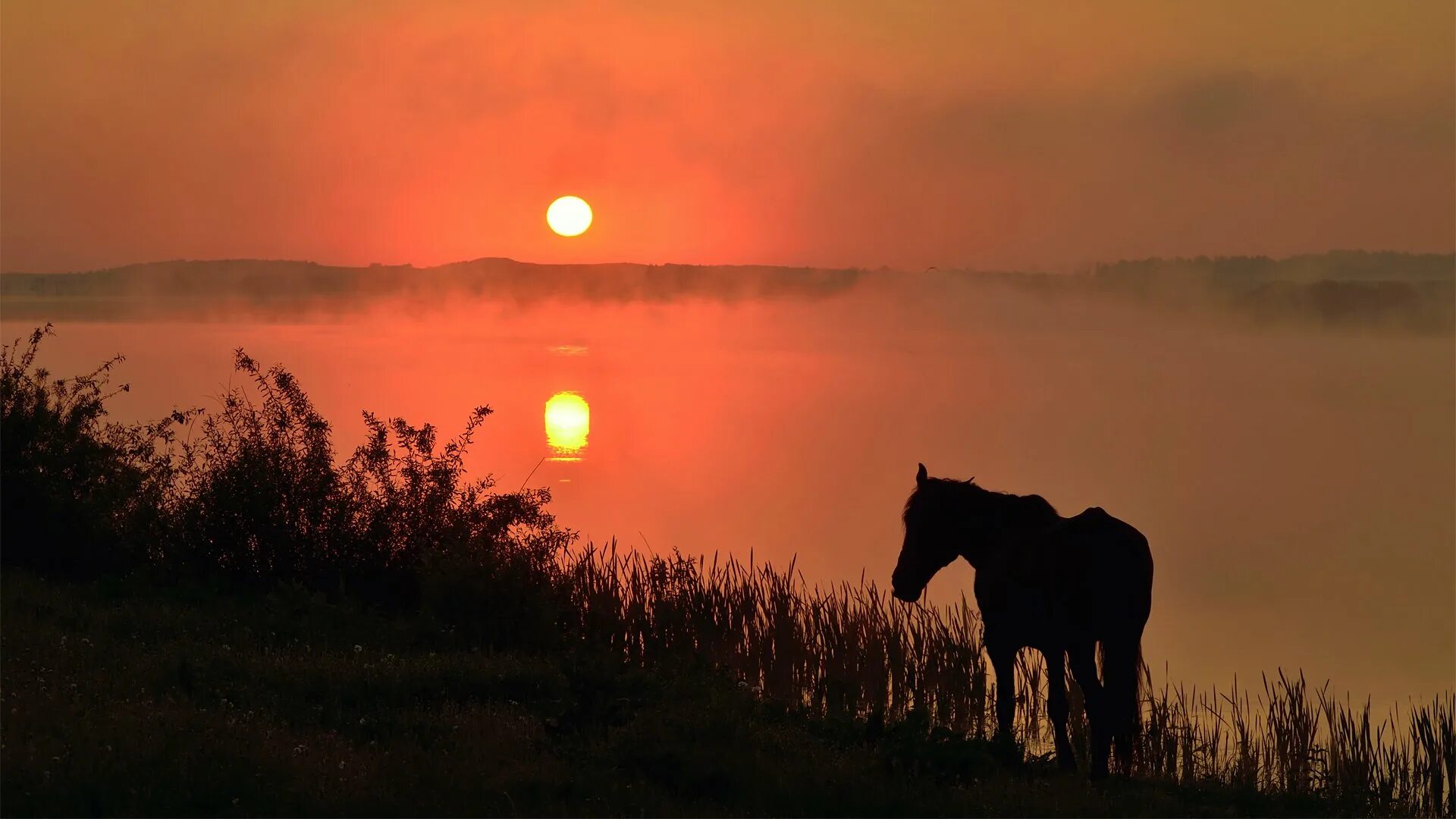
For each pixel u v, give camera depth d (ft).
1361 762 38.42
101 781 24.98
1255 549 110.73
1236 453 180.65
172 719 28.89
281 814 24.61
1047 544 33.55
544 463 156.66
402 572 51.98
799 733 34.42
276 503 51.93
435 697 35.55
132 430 57.88
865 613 52.70
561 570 55.26
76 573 51.19
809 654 49.26
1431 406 262.26
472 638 45.09
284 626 43.37
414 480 53.67
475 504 54.70
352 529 52.47
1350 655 69.72
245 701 32.78
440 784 26.71
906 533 38.93
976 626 52.34
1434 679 63.52
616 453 169.48
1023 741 39.42
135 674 33.86
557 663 39.93
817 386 301.63
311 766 26.99
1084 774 33.06
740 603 53.62
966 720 44.04
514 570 47.83
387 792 26.00
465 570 46.57
